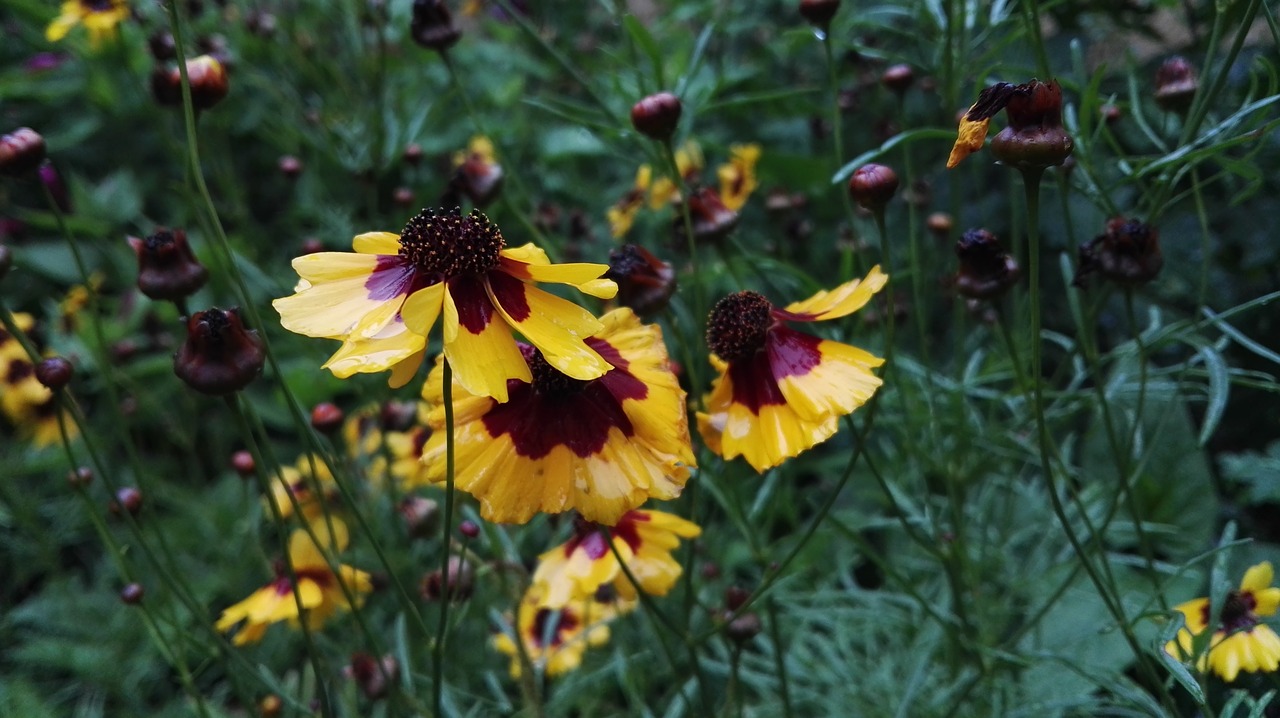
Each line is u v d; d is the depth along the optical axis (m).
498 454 0.20
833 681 0.29
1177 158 0.23
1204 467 0.31
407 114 0.46
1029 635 0.29
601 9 0.60
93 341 0.41
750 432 0.21
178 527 0.39
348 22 0.46
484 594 0.31
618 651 0.30
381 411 0.30
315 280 0.20
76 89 0.50
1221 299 0.34
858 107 0.41
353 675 0.26
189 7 0.41
